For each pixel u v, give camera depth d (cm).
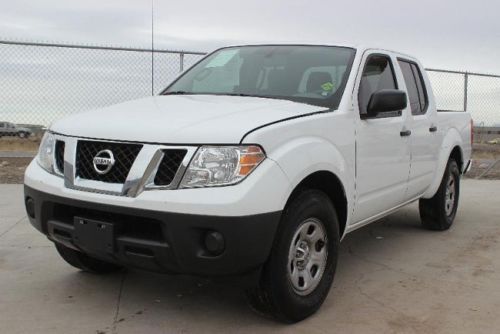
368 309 380
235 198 298
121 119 343
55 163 355
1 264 465
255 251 308
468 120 676
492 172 1188
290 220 331
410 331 345
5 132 1082
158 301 388
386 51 499
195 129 315
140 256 317
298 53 460
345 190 387
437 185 584
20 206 710
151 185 309
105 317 359
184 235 301
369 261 499
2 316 357
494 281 445
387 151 453
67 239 345
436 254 525
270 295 333
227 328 346
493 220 688
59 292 402
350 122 399
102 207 318
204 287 417
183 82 482
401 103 419
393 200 483
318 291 367
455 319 365
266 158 316
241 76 455
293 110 368
